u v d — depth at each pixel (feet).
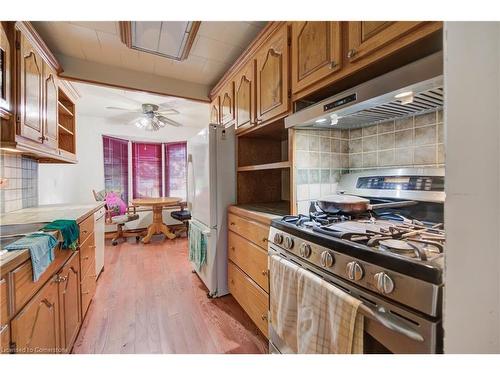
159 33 5.41
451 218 1.38
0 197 6.00
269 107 5.41
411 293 2.10
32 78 5.16
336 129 5.25
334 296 2.64
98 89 9.67
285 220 4.21
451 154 1.37
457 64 1.36
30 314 3.07
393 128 4.48
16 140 4.58
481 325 1.28
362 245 2.67
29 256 3.04
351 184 5.06
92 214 6.78
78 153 13.35
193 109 12.47
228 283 7.07
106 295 7.20
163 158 16.92
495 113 1.22
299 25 4.48
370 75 3.61
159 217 13.94
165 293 7.34
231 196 7.23
